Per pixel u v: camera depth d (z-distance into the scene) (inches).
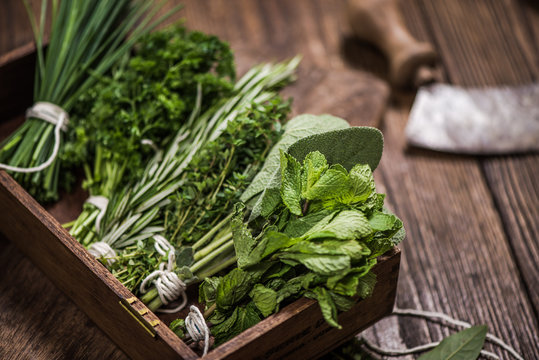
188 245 25.5
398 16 32.7
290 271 23.3
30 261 27.4
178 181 26.1
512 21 34.6
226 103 27.3
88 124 27.6
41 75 28.1
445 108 31.3
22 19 32.7
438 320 27.1
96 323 25.9
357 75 30.5
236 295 23.3
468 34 34.3
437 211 29.8
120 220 26.1
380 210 23.6
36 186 27.0
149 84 27.5
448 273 28.3
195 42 28.0
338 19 34.8
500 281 28.0
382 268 23.6
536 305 27.5
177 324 23.9
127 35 30.7
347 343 26.1
